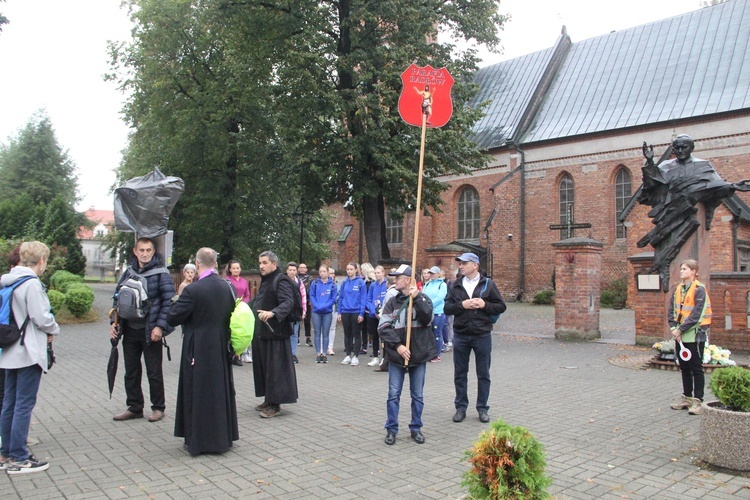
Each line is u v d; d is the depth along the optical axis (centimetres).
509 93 3728
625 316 2439
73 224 3525
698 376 777
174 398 884
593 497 484
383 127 1902
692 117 2778
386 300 661
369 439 658
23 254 562
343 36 2036
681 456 595
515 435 380
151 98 2805
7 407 557
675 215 1091
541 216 3338
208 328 605
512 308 2950
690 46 3108
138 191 898
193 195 2841
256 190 2920
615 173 3084
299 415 773
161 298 736
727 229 2364
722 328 1348
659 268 1134
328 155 1972
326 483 515
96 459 580
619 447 625
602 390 935
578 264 1598
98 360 1259
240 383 1016
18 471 533
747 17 2988
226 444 596
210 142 2700
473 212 3684
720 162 2716
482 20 2098
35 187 4697
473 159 2252
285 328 770
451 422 738
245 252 2916
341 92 1945
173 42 2677
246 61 2162
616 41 3500
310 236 3369
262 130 2731
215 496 482
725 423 549
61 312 2098
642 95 3095
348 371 1145
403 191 2042
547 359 1274
